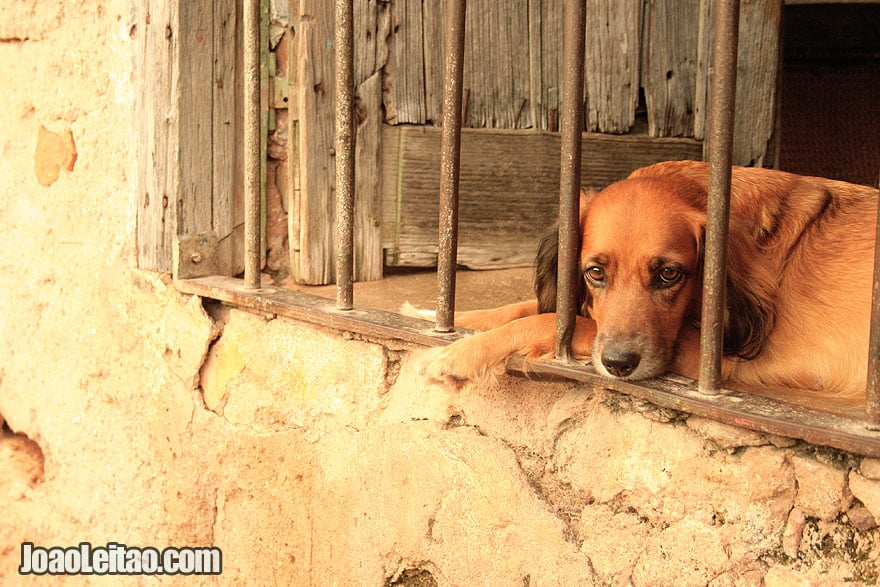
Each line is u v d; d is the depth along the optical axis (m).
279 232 2.20
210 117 2.06
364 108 2.18
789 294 1.64
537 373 1.62
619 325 1.58
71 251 2.22
